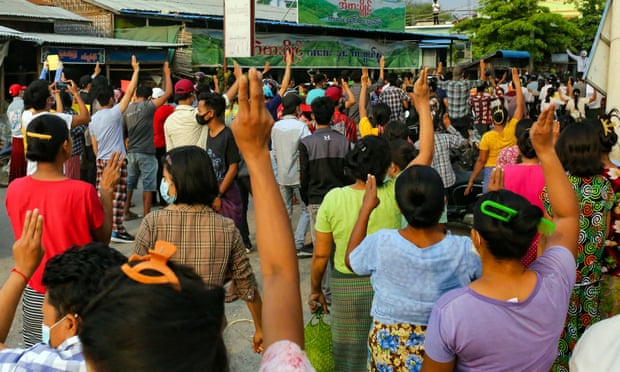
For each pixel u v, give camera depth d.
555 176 2.80
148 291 1.30
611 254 3.88
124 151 7.92
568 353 3.72
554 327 2.50
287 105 7.02
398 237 3.05
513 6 33.25
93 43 16.62
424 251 2.98
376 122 7.68
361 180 3.97
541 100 18.75
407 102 11.47
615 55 6.73
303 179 6.20
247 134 1.63
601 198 3.65
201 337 1.30
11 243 7.93
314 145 6.09
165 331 1.26
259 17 23.44
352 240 3.38
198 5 22.27
